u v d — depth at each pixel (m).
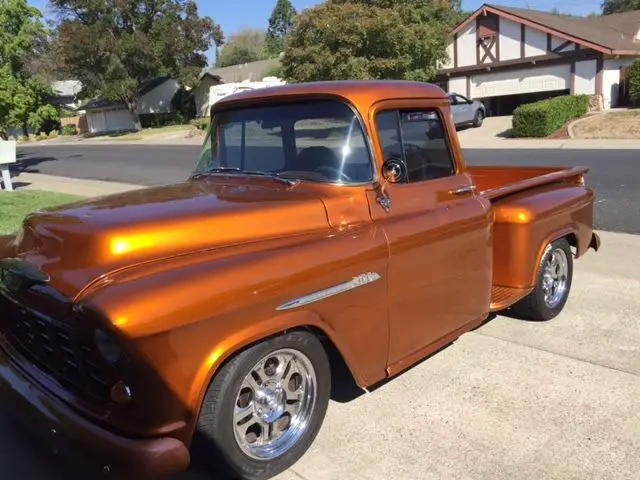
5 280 3.17
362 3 30.75
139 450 2.52
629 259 6.84
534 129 22.88
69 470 3.26
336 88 3.62
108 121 60.47
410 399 3.91
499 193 4.60
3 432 3.65
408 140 3.81
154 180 16.88
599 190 11.13
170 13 50.28
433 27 30.38
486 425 3.60
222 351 2.69
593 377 4.14
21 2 18.55
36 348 3.15
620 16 35.84
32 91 19.06
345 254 3.21
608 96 28.44
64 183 17.00
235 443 2.89
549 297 5.17
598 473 3.14
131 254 2.79
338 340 3.22
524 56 30.05
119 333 2.45
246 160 3.94
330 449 3.39
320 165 3.56
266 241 3.12
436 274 3.81
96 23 47.50
